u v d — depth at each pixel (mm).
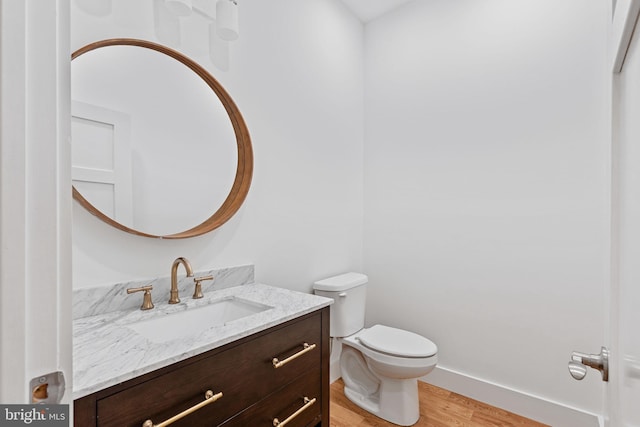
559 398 1688
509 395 1824
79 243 1064
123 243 1171
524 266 1806
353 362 2018
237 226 1565
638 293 393
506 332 1857
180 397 816
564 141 1692
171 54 1307
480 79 1972
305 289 1969
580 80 1650
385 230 2379
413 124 2252
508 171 1865
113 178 1145
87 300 1066
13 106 304
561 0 1713
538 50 1777
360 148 2473
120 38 1151
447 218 2090
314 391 1271
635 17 399
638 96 394
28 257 313
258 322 1043
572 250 1665
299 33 1936
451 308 2064
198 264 1397
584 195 1632
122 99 1174
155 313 1110
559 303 1700
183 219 1348
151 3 1247
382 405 1775
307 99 1993
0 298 299
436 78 2148
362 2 2289
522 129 1821
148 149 1244
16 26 307
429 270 2164
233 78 1548
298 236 1924
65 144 341
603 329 1570
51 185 329
